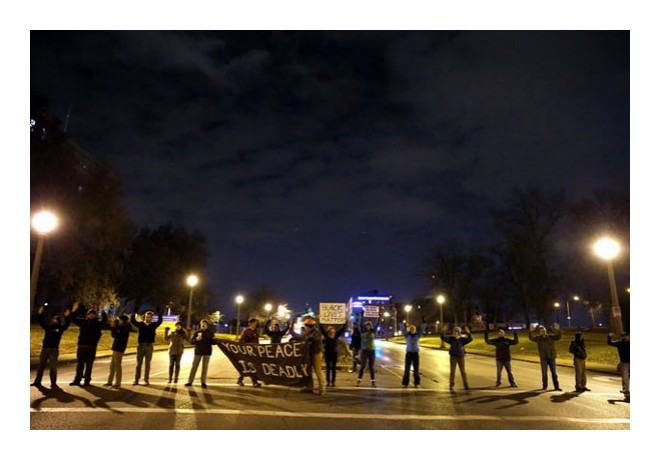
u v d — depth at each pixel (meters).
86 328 11.99
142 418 8.27
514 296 55.44
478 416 9.08
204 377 12.22
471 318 74.25
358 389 12.47
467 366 22.47
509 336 52.34
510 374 13.98
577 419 8.99
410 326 13.52
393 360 25.28
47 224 13.95
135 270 54.66
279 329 13.48
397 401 10.56
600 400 11.54
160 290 55.12
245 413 8.85
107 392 10.88
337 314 20.34
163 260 55.72
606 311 43.78
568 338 43.09
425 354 33.16
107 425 7.77
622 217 39.84
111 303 38.66
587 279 42.69
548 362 13.62
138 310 55.88
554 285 44.94
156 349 32.72
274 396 10.89
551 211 45.50
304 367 12.11
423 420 8.59
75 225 31.36
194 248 61.12
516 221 46.81
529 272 46.31
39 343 25.28
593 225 40.97
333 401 10.38
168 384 12.48
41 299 35.00
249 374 12.45
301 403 10.04
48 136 29.14
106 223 35.31
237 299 47.72
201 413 8.77
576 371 13.40
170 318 49.50
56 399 9.91
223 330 82.62
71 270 31.38
